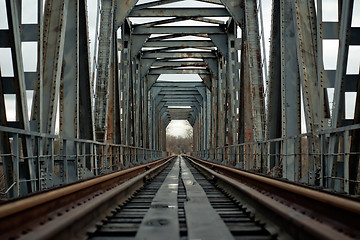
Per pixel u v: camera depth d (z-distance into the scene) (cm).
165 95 6053
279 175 1080
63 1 960
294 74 1123
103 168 1338
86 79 1300
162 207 611
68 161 998
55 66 924
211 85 4425
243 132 2039
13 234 343
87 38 1280
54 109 898
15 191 603
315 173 820
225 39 3145
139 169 1580
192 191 900
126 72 2884
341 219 387
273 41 1270
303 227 327
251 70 1805
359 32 742
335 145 723
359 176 725
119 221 511
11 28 677
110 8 1872
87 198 641
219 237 386
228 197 812
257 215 521
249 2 1948
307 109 917
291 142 1079
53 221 383
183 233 441
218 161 3294
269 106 1268
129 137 2672
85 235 402
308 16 984
